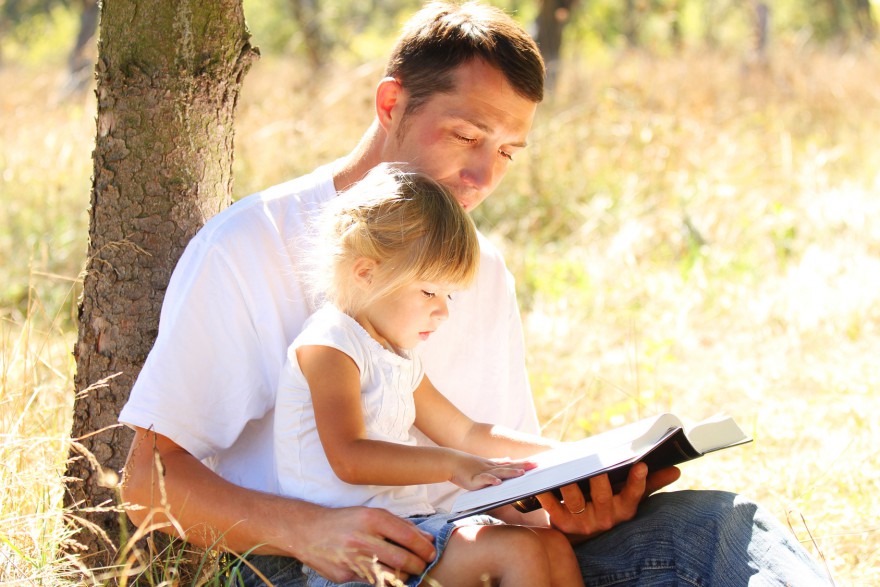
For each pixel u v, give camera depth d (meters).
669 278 7.67
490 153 3.24
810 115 12.15
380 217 2.90
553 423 5.48
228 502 2.85
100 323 3.45
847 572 3.74
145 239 3.42
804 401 5.56
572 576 2.82
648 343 6.58
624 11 25.31
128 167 3.40
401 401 3.01
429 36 3.19
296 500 2.83
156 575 3.27
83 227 8.39
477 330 3.46
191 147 3.43
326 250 2.97
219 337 3.05
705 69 14.30
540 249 8.66
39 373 4.24
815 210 8.59
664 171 9.65
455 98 3.15
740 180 9.48
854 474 4.40
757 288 7.53
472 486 2.80
